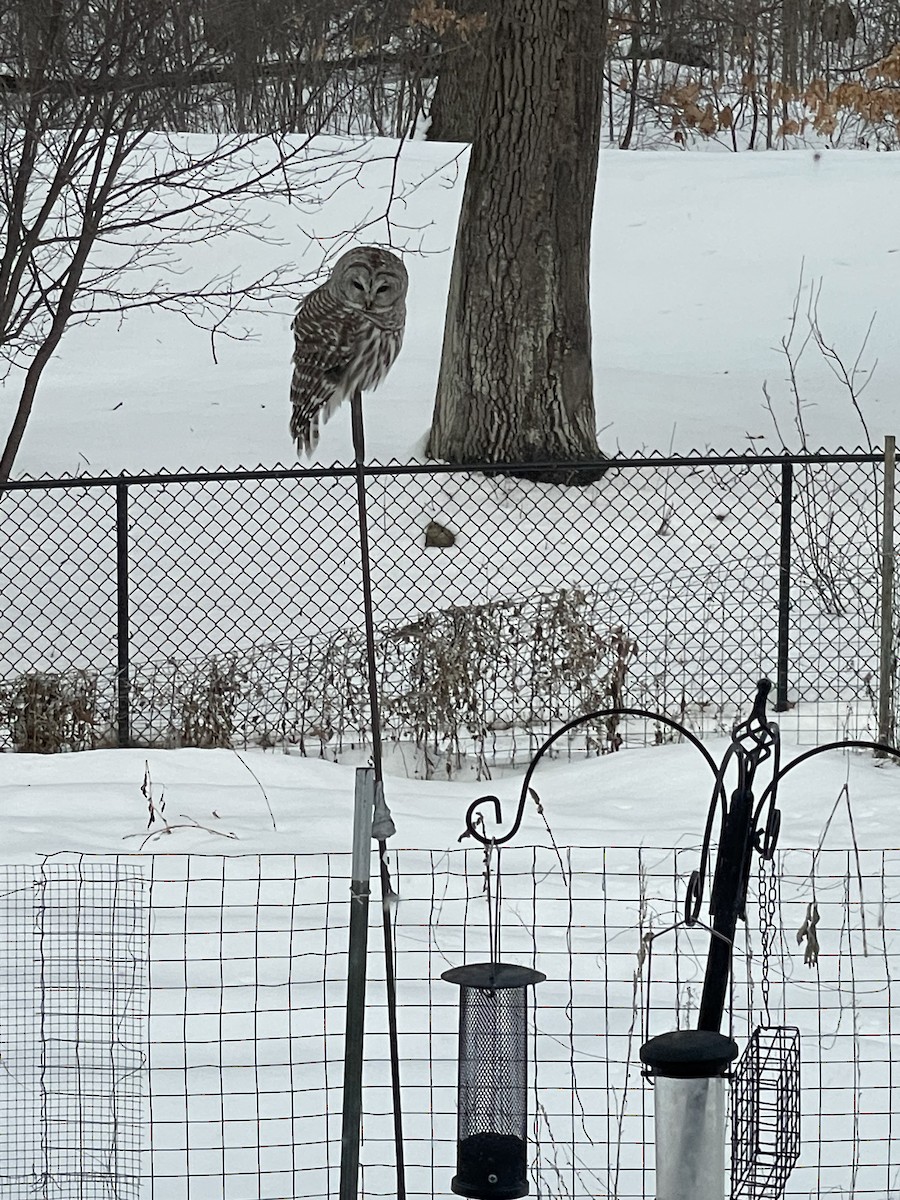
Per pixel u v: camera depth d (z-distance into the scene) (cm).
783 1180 432
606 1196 464
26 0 966
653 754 959
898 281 2130
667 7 2327
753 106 2992
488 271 1509
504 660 1057
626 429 1634
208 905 693
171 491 1442
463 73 2581
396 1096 409
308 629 1262
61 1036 563
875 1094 534
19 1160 482
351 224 2245
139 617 1277
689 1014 561
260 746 1052
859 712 1105
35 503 1388
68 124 1045
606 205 2477
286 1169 483
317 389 597
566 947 659
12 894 684
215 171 1576
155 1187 472
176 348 1866
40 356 1058
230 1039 534
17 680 1077
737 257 2248
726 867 398
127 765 942
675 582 1289
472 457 1512
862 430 1631
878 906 698
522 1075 413
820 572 1157
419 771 1009
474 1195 408
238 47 1116
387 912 407
